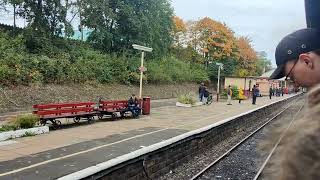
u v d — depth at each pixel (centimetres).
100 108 2239
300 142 100
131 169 910
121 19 4309
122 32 4406
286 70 138
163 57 5288
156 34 4822
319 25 128
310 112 106
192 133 1349
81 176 714
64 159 1191
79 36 4588
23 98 2525
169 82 5241
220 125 1778
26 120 1628
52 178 968
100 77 3703
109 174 814
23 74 2686
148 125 2112
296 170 98
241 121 2331
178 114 2833
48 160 1168
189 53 7006
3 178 949
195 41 7125
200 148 1466
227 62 7262
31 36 3256
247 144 1833
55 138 1556
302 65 133
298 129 103
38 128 1641
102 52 4194
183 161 1273
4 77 2514
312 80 132
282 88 7562
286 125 124
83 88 3316
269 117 3481
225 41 7125
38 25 3331
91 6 3841
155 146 1043
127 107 2456
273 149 120
